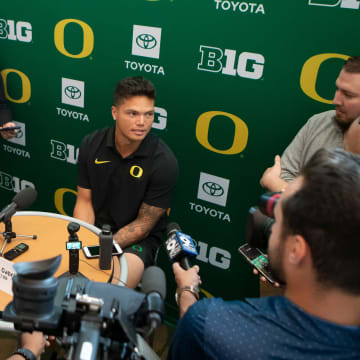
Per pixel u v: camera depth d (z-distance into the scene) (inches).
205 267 101.2
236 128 86.7
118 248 69.5
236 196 91.5
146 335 29.6
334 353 21.6
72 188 117.6
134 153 83.4
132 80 78.2
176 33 86.9
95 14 95.7
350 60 62.3
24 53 111.0
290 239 22.3
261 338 23.0
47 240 69.2
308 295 22.3
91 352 23.7
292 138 81.1
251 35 79.1
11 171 128.5
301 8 73.0
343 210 20.2
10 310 25.4
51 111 113.0
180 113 92.4
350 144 58.2
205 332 24.2
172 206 101.0
